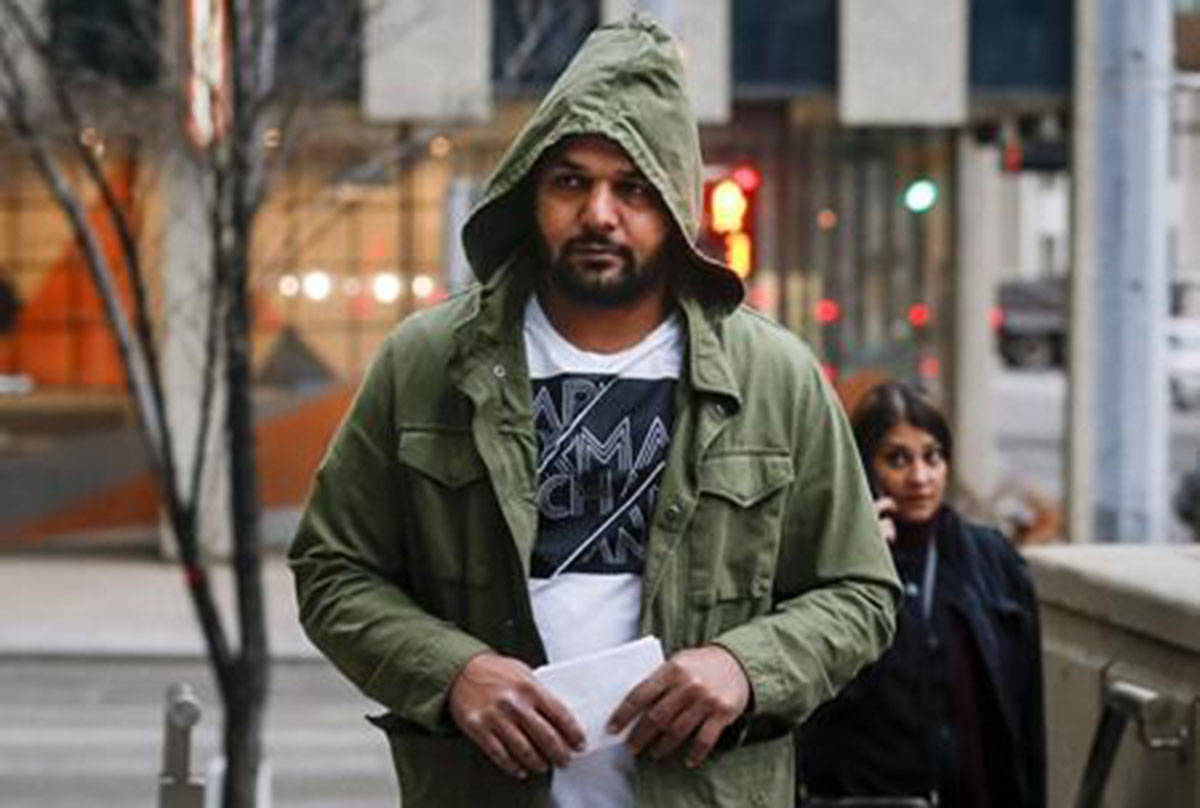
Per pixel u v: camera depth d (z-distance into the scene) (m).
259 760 18.88
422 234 43.19
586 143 6.47
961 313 44.75
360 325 43.66
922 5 41.81
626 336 6.66
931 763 10.51
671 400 6.65
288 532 44.25
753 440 6.64
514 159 6.55
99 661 35.06
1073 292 41.69
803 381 6.77
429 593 6.75
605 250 6.49
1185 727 8.09
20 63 24.91
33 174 42.72
